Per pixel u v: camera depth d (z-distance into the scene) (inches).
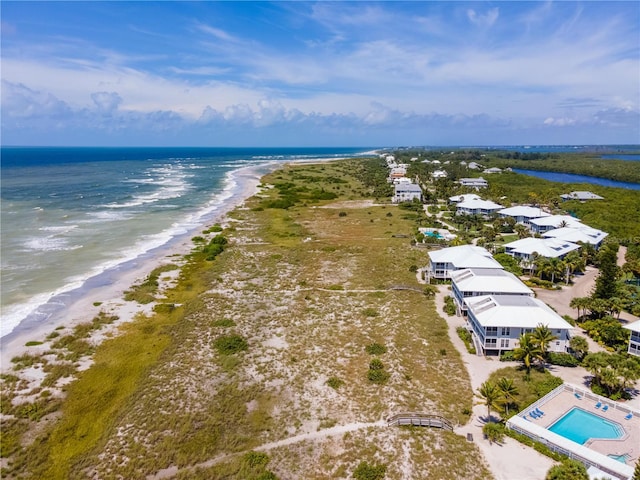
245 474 1204.5
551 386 1596.9
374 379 1651.1
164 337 1972.2
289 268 2962.6
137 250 3284.9
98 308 2258.9
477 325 1914.4
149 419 1427.2
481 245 3417.8
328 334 2023.9
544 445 1291.8
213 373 1697.8
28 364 1731.1
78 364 1745.8
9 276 2677.2
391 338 1983.3
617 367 1579.7
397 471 1213.7
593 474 1145.4
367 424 1418.6
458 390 1596.9
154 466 1231.5
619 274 2677.2
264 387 1617.9
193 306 2303.2
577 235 3380.9
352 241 3695.9
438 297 2476.6
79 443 1323.8
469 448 1300.4
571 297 2529.5
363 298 2454.5
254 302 2383.1
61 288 2511.1
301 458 1274.6
